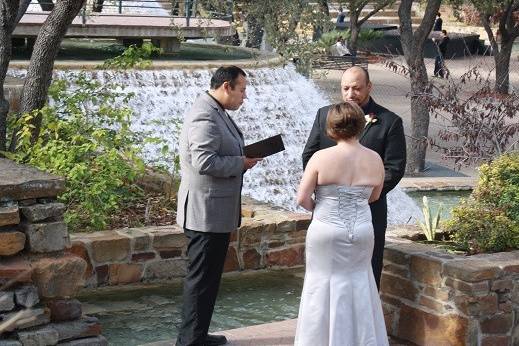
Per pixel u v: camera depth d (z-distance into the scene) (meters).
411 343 6.60
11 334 5.50
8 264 5.50
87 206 8.65
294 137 15.54
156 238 8.48
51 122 9.22
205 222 5.99
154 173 10.26
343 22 38.84
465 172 17.80
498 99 12.65
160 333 7.22
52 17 9.23
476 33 42.91
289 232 9.23
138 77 14.00
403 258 6.62
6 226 5.54
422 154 17.66
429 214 7.30
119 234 8.42
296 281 8.80
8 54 9.12
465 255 6.62
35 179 5.64
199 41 20.25
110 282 8.30
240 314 7.82
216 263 6.10
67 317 5.68
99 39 19.50
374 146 6.20
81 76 10.88
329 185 5.64
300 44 13.37
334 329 5.62
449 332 6.33
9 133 9.84
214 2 14.53
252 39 17.83
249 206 9.77
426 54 38.56
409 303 6.61
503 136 12.36
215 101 6.01
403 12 17.73
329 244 5.62
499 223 6.74
